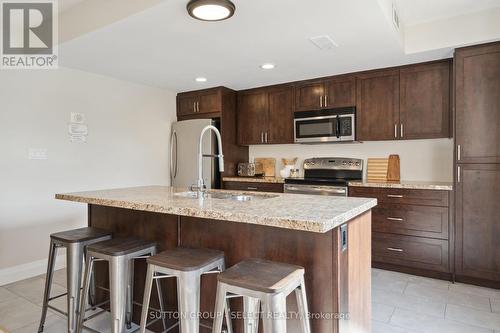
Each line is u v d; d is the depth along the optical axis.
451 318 2.30
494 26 2.69
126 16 2.26
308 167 4.35
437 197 3.01
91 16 2.53
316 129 3.97
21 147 3.18
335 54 3.07
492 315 2.34
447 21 2.87
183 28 2.45
